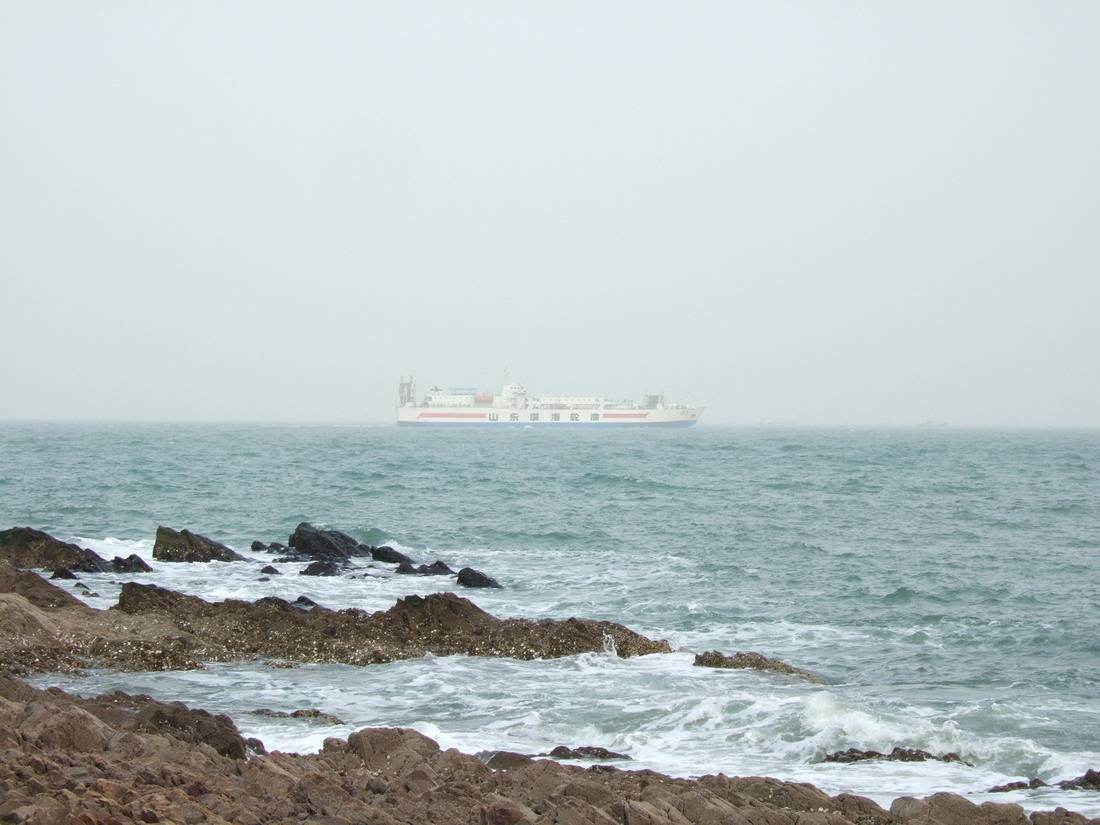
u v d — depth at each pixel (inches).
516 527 2736.2
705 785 695.7
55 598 1323.8
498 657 1233.4
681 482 4379.9
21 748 633.0
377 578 1856.5
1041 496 3816.4
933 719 960.9
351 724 923.4
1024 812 664.4
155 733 730.2
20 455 5930.1
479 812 581.0
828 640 1391.5
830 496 3752.5
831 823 603.5
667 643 1312.7
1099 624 1499.8
